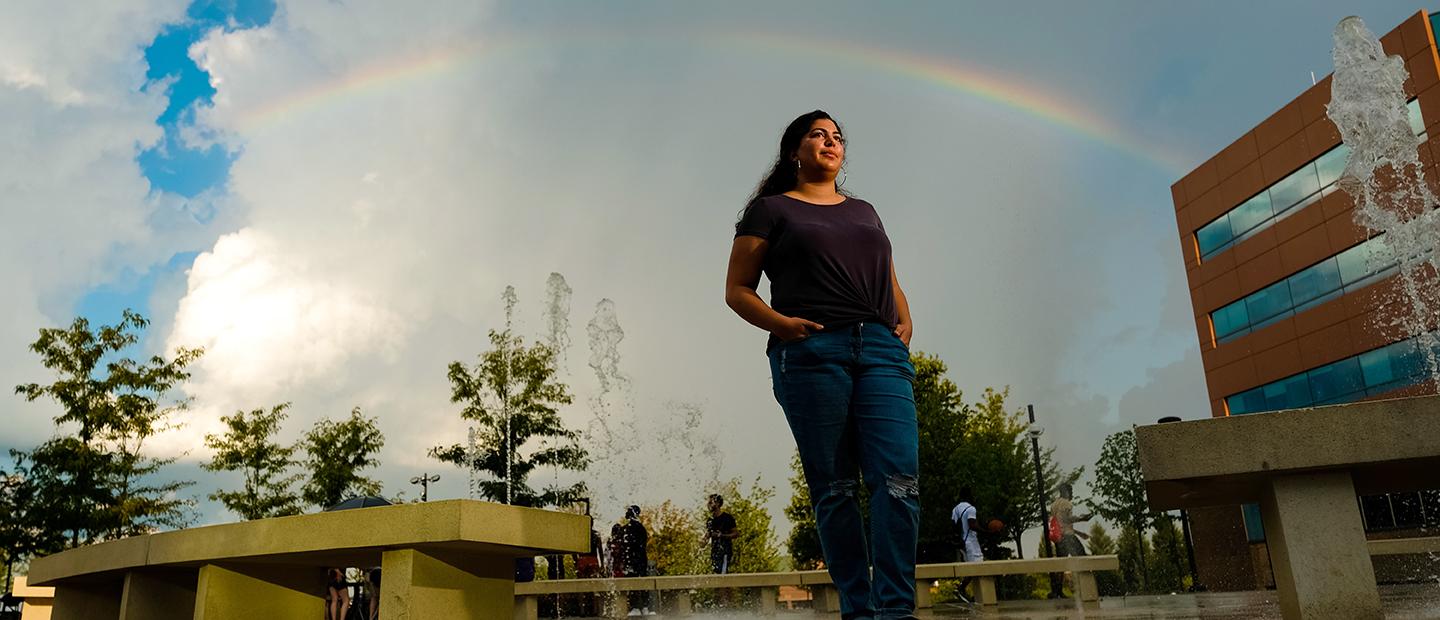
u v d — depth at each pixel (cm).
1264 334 2886
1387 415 235
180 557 373
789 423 233
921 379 2169
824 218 242
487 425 1683
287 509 1945
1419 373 2334
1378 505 1944
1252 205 2944
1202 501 294
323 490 1938
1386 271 2441
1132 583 2164
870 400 227
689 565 1939
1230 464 238
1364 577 231
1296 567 235
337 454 1984
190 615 415
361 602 1059
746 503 2375
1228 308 3048
